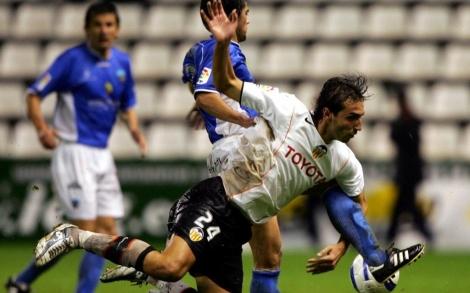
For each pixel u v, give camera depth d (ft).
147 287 121.19
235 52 79.61
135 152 217.77
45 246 75.72
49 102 223.92
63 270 148.56
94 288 105.40
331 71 230.89
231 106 79.92
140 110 227.20
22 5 250.16
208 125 81.97
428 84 225.97
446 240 178.19
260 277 82.48
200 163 181.37
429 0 238.27
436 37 233.55
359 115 71.41
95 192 111.14
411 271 146.72
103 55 112.78
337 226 77.87
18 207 186.29
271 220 82.02
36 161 185.68
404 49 232.53
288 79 230.27
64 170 111.04
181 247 72.64
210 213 73.72
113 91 113.29
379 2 239.30
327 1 240.73
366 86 71.92
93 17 111.45
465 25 234.99
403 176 178.40
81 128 111.55
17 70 239.71
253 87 72.64
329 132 72.23
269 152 73.10
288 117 72.64
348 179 76.38
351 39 234.99
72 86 111.65
